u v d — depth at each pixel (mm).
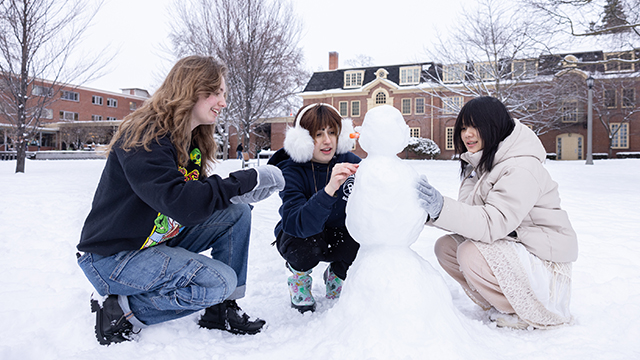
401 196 1404
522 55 13852
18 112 11031
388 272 1401
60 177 9117
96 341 1520
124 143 1397
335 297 2092
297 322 1747
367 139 1495
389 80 27234
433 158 25172
